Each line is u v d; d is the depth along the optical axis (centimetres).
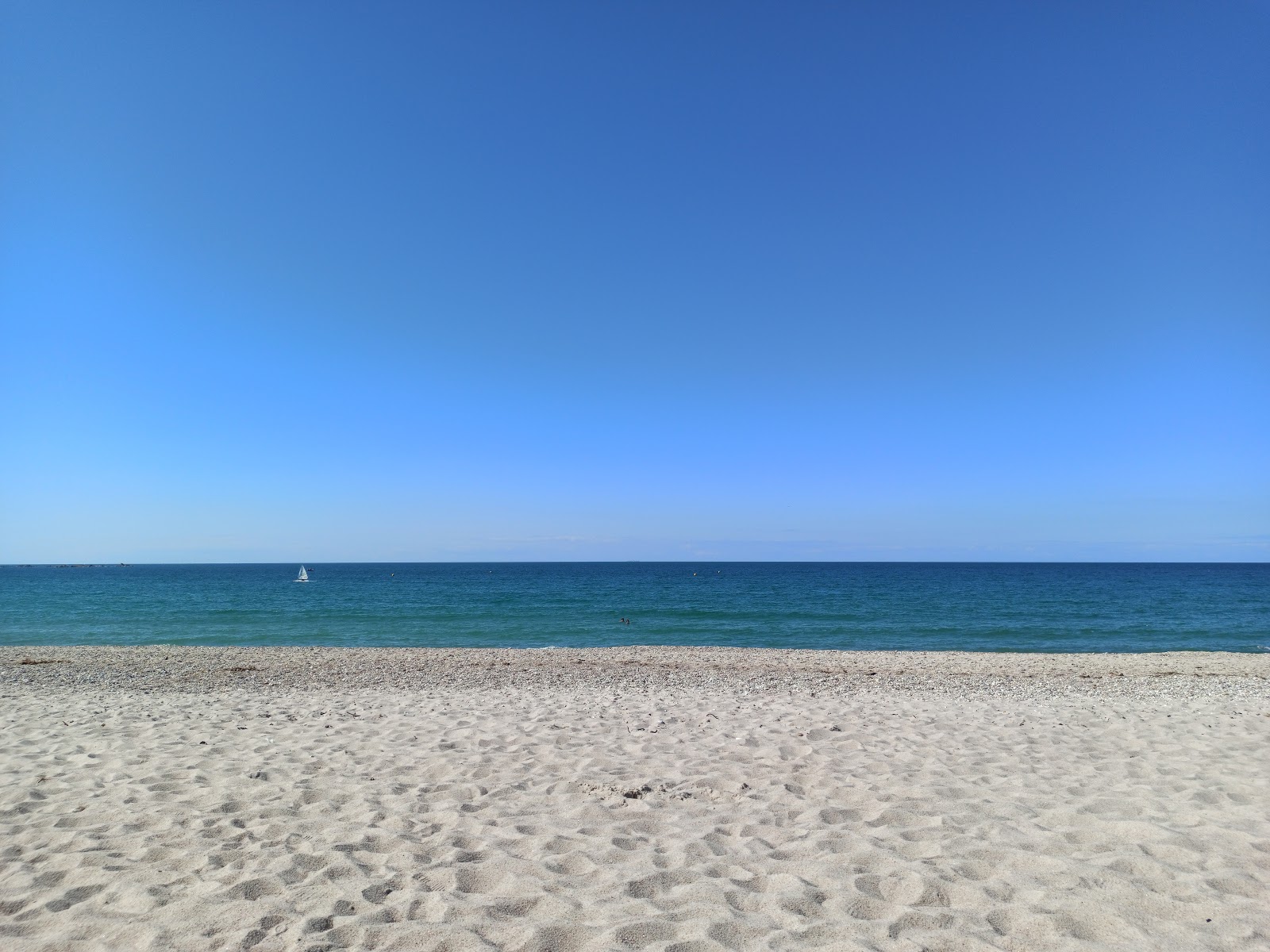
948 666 1627
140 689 1180
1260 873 379
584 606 3794
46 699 1014
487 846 423
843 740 720
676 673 1427
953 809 492
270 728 775
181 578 10425
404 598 4534
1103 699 1069
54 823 459
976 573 11938
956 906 347
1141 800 507
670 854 412
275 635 2488
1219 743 700
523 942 311
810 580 8238
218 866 393
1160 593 5147
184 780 561
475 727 787
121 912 338
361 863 398
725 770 599
